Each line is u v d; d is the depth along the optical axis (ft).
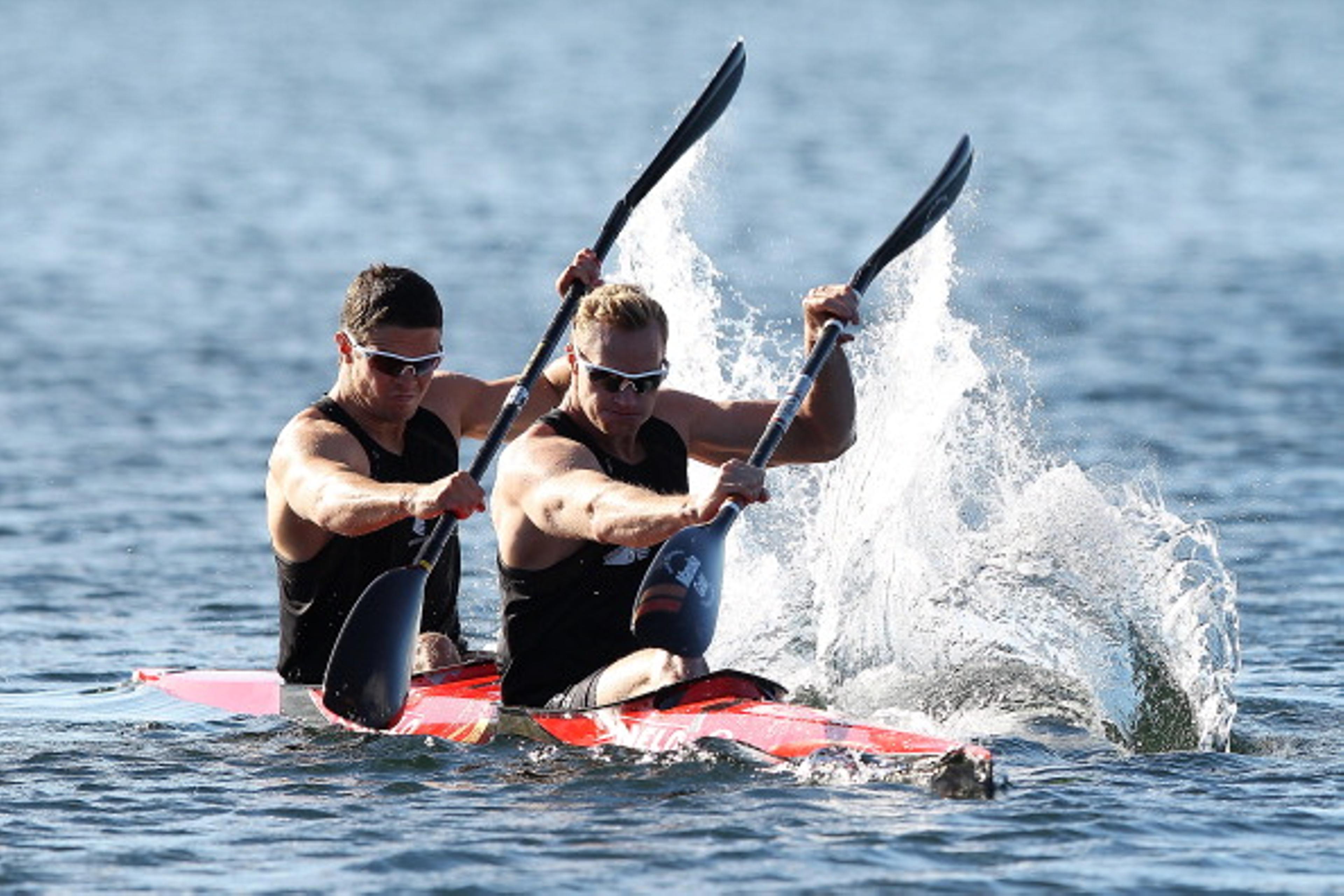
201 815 82.28
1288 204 421.59
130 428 206.18
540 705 94.68
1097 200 429.79
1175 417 206.69
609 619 94.58
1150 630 104.68
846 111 639.35
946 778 83.30
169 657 122.42
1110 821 79.66
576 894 70.74
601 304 91.30
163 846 77.51
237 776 89.35
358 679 90.58
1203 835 78.02
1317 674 115.03
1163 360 242.58
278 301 302.04
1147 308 287.28
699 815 80.43
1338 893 70.90
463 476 87.35
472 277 321.52
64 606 136.77
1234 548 153.17
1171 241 365.81
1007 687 103.09
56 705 107.45
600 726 91.35
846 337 102.89
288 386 232.12
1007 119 613.11
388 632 90.94
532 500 90.94
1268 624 129.70
